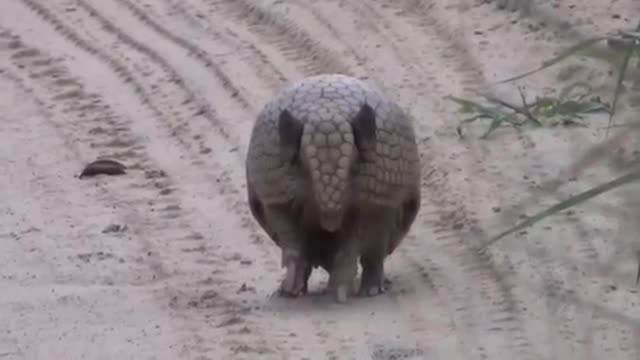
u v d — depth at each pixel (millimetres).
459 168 24375
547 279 17625
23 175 27406
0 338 18391
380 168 18531
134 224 24000
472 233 20562
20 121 30797
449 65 30016
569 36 10766
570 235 18156
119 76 33062
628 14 28969
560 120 25094
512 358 15930
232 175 26422
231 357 17094
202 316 18797
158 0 37562
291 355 16984
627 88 10172
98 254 22359
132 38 35250
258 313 18703
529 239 18469
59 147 29031
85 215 24703
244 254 22031
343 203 18328
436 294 18891
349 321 18062
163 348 17625
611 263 13438
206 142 28531
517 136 24891
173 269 21422
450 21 32000
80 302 19781
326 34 33062
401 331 17516
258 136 18938
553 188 11602
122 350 17656
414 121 27328
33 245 23062
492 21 31391
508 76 28250
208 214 24312
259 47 33375
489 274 18922
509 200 21906
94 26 36469
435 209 22859
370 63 31016
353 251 18938
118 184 26422
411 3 33781
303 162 18469
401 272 20188
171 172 26984
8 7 38375
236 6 36250
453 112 27469
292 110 18594
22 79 33500
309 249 19266
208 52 33500
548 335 16188
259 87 31109
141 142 28969
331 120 18328
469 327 17094
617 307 16188
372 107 18594
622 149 9523
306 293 19516
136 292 20234
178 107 30766
